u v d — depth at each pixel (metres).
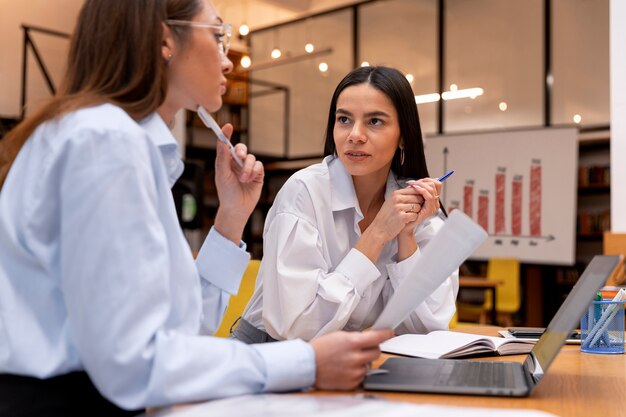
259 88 10.58
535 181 7.36
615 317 1.44
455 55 8.41
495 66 8.10
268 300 1.48
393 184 1.70
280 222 1.52
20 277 0.84
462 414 0.74
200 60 0.97
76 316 0.78
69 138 0.81
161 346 0.79
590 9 7.44
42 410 0.81
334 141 1.67
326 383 0.91
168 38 0.95
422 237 1.70
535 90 7.82
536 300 8.07
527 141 7.43
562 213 7.19
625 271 3.67
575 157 7.14
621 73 4.39
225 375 0.83
